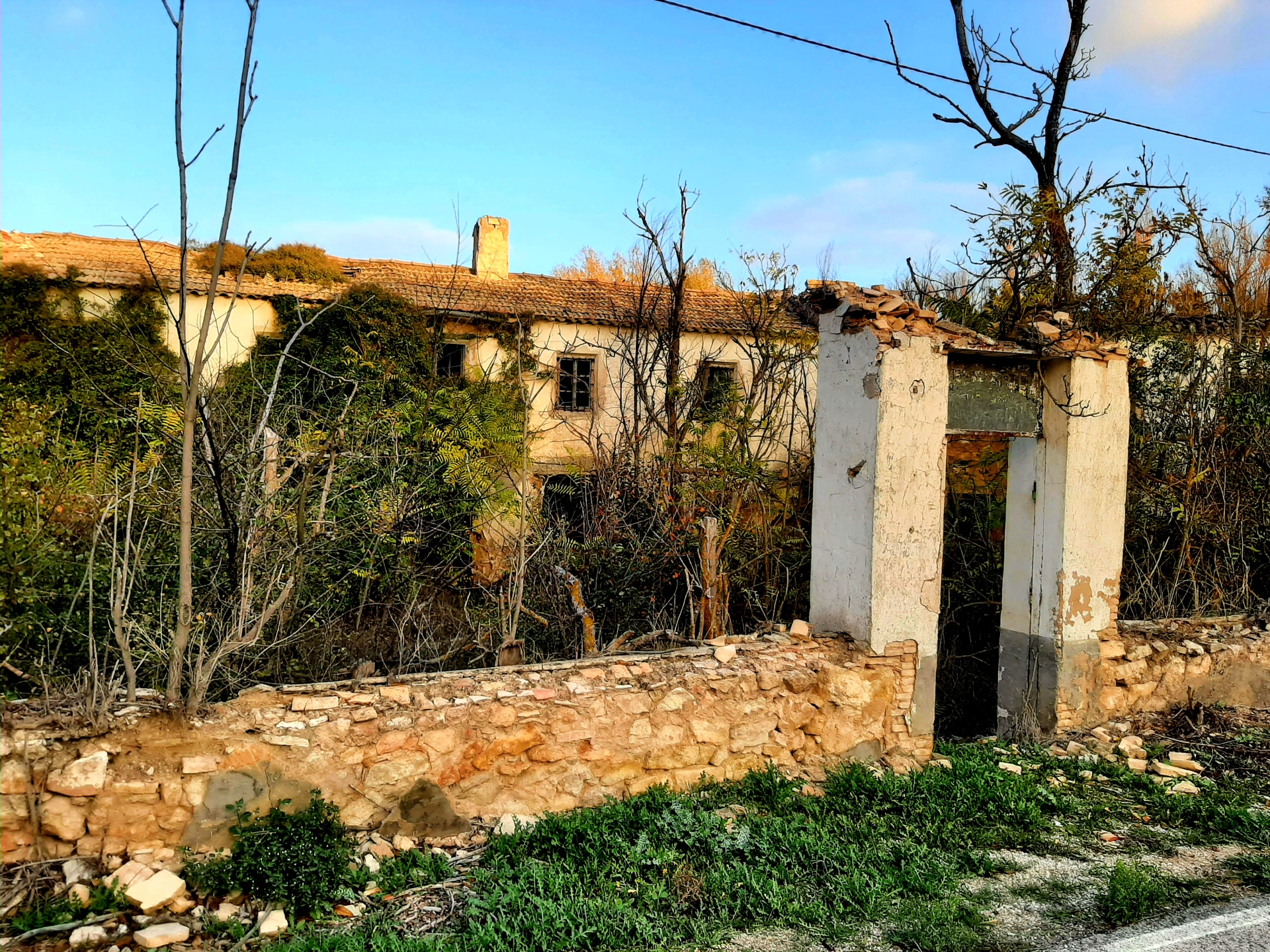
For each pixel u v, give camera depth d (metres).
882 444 6.61
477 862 4.98
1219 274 11.17
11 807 4.35
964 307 12.64
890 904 4.60
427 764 5.24
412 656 7.56
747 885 4.70
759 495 10.95
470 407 12.33
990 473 10.96
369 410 10.56
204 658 5.26
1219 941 4.22
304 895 4.42
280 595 5.85
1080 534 7.77
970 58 12.41
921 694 6.95
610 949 4.09
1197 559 9.80
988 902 4.67
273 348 12.92
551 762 5.62
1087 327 9.95
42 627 5.50
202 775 4.69
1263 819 5.86
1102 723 7.99
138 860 4.51
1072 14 12.07
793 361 13.55
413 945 3.98
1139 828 5.84
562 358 15.24
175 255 14.29
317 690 5.22
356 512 8.70
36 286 11.67
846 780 6.15
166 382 9.19
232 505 6.46
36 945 3.97
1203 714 8.12
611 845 4.99
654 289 16.91
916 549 6.86
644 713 5.93
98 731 4.55
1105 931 4.34
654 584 9.59
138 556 5.30
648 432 12.82
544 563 8.82
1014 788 6.16
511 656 6.99
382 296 13.46
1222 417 9.94
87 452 7.91
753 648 6.63
